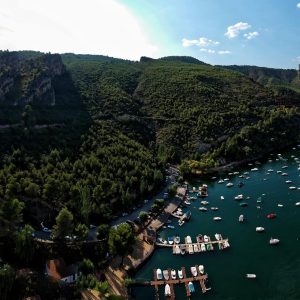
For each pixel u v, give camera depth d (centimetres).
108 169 18150
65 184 15525
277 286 11675
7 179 14888
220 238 14550
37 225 14175
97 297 11012
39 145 18525
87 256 13012
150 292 11712
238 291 11519
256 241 14375
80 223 13912
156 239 14788
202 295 11400
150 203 17825
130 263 13075
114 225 15338
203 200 18462
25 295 10525
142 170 19262
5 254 11662
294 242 14162
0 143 17562
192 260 13300
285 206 17362
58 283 11362
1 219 12331
